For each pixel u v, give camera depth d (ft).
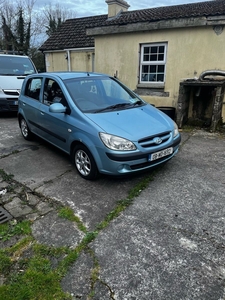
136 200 9.93
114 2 31.96
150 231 8.09
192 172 12.48
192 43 21.93
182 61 22.86
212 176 12.05
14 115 27.35
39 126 14.99
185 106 22.11
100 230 8.14
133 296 5.86
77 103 11.84
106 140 9.93
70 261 6.86
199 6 27.14
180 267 6.67
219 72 20.11
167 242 7.59
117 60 26.99
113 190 10.71
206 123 22.45
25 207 9.53
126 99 13.51
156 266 6.70
